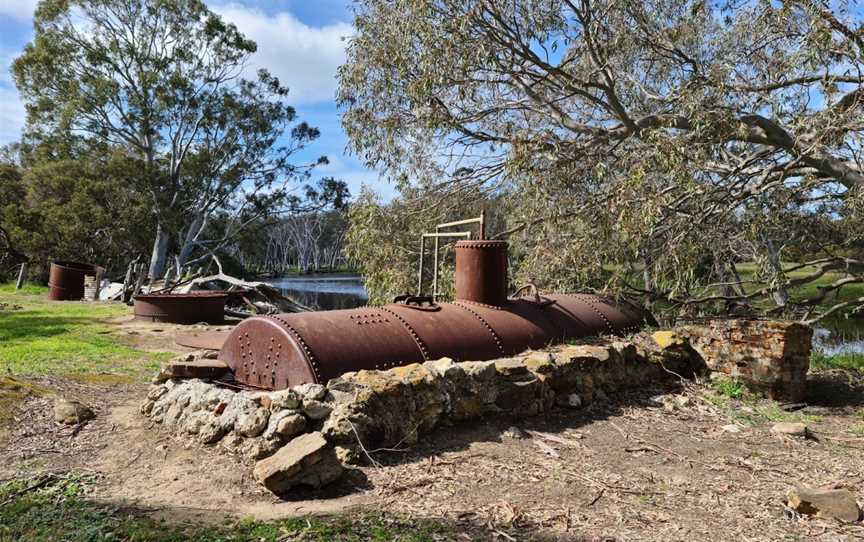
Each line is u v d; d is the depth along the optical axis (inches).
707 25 363.3
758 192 308.2
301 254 2608.3
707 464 152.2
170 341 354.3
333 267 2586.1
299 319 173.3
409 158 406.0
